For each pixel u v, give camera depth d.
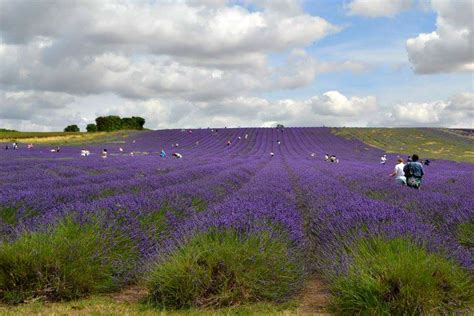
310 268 5.89
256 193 11.91
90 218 6.13
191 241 5.15
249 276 4.65
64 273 4.76
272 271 4.83
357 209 7.46
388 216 6.78
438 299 4.17
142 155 48.84
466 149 66.25
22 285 4.66
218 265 4.68
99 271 5.05
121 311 4.26
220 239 5.28
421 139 79.19
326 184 16.11
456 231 6.97
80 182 15.55
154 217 7.66
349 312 4.25
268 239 5.34
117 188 12.78
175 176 17.73
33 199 8.98
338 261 5.17
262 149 64.00
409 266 4.29
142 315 4.13
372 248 5.25
